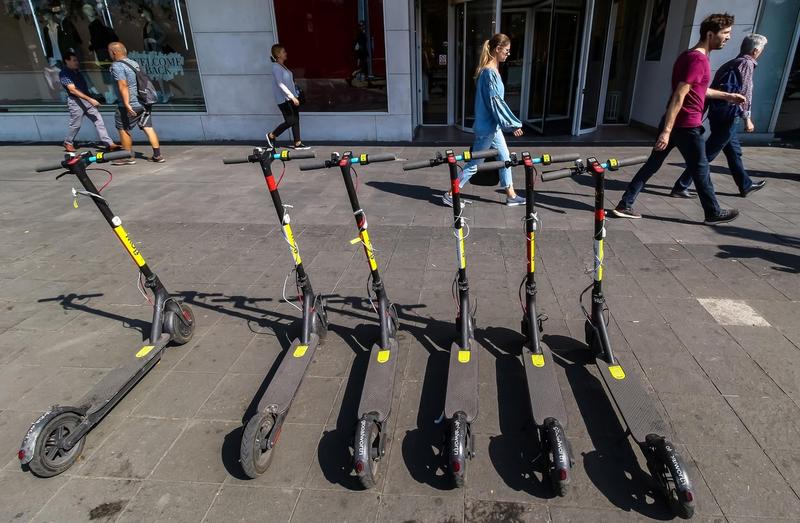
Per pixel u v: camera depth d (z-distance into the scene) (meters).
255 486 2.36
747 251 4.56
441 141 9.47
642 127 10.34
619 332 3.40
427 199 6.27
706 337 3.32
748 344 3.24
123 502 2.30
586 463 2.41
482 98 5.28
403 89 9.17
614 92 10.80
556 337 3.38
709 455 2.41
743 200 5.89
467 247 4.82
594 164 2.66
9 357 3.40
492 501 2.24
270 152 2.88
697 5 8.06
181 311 3.40
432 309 3.78
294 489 2.33
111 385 2.79
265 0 8.76
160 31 9.46
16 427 2.79
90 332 3.68
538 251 4.68
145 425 2.75
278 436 2.58
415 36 10.21
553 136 9.79
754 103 8.71
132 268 4.67
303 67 9.22
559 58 9.31
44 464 2.37
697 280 4.07
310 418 2.76
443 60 10.59
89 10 9.59
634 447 2.49
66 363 3.33
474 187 6.66
